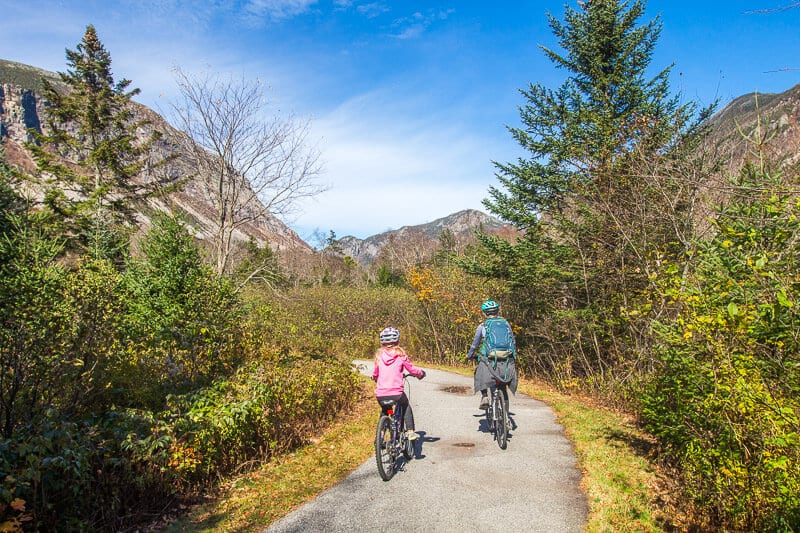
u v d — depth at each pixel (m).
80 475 4.18
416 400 10.88
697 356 4.68
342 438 7.62
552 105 12.80
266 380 7.12
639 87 11.70
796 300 3.73
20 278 4.94
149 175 24.06
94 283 5.97
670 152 8.64
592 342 11.65
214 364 8.05
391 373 6.05
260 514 4.82
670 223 8.12
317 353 11.30
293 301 22.19
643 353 8.53
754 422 4.02
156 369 6.95
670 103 11.23
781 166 5.67
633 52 12.30
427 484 5.57
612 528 4.43
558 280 12.20
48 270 5.48
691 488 4.84
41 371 4.96
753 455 4.11
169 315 8.10
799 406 3.75
